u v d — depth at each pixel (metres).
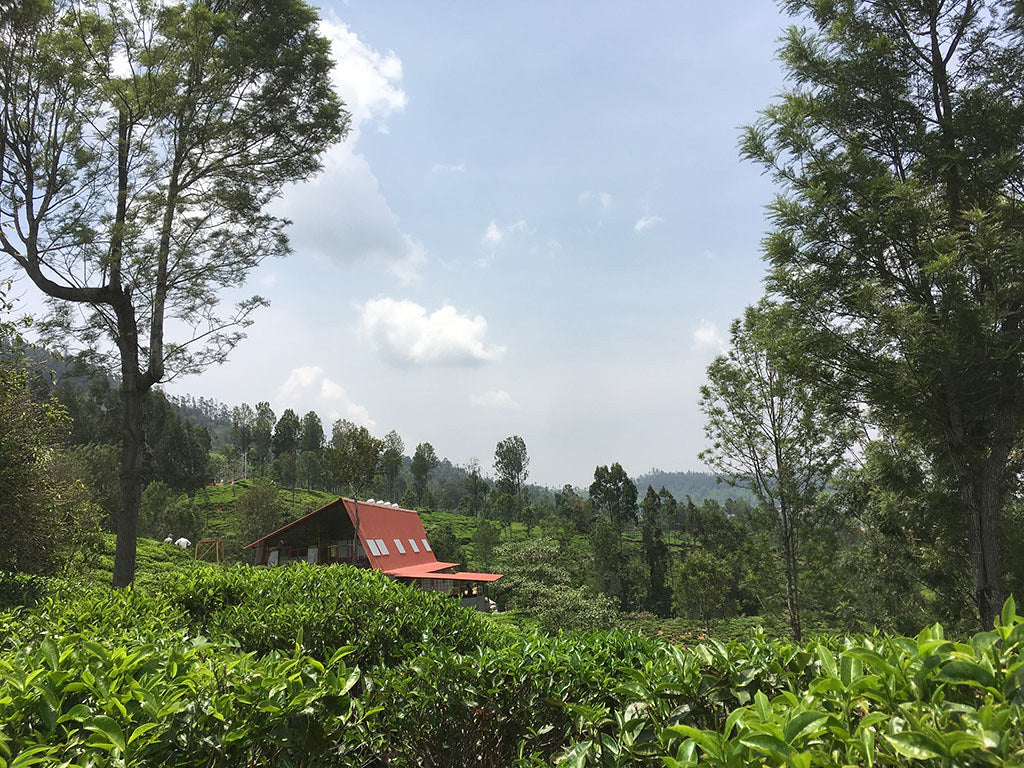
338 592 6.06
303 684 2.76
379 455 27.61
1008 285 8.80
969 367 9.17
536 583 23.94
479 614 6.36
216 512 67.56
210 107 15.37
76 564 13.21
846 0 11.49
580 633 4.19
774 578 16.14
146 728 2.15
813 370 11.05
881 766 1.59
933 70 11.27
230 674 2.69
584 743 2.44
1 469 10.18
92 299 14.62
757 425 15.65
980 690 1.74
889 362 10.18
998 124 10.03
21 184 14.46
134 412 14.83
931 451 12.62
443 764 3.37
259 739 2.49
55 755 2.09
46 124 14.66
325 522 34.38
